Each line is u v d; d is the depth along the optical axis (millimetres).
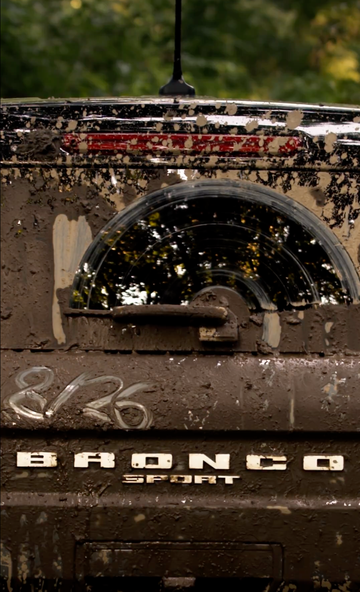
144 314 3078
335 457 3064
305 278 3184
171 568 3033
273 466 3057
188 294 3201
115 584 3076
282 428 3047
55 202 3197
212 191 3193
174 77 3877
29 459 3059
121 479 3055
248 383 3076
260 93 13266
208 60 13320
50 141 3195
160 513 3027
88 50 11750
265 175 3201
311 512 3031
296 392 3068
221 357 3133
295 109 3211
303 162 3197
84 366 3102
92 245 3189
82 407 3057
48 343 3148
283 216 3197
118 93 11445
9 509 3031
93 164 3197
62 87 10906
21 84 10633
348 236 3193
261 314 3170
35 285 3172
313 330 3156
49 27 11711
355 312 3164
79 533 3031
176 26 3893
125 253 3197
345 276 3180
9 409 3059
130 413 3053
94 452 3061
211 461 3055
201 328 3109
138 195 3197
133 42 12203
